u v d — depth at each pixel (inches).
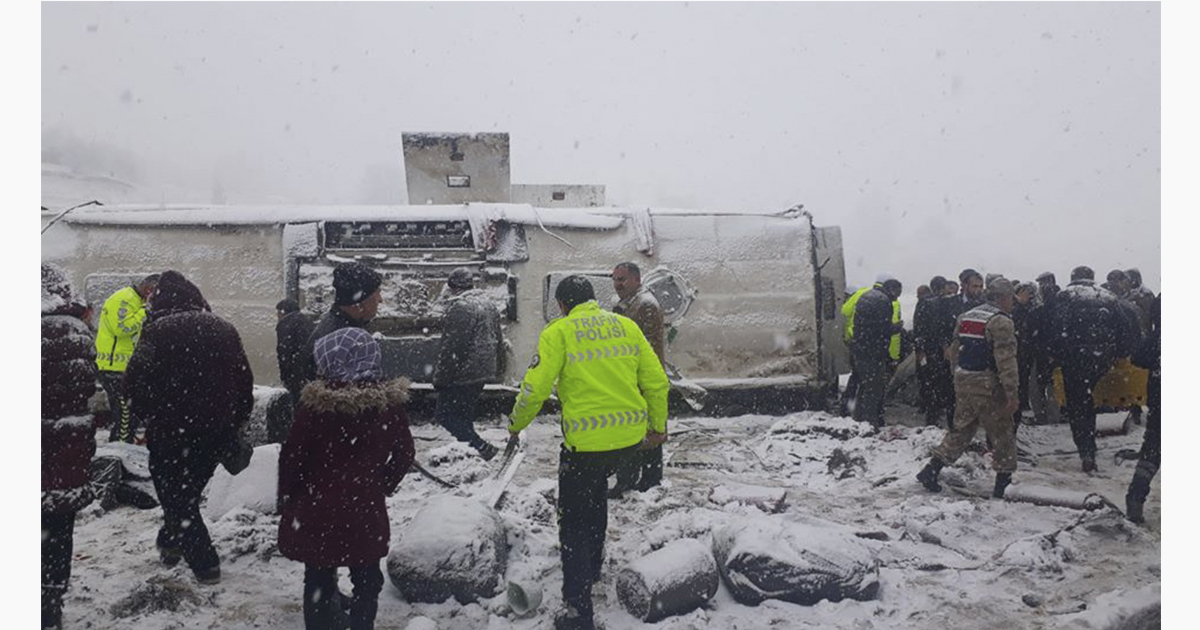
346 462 154.6
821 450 331.0
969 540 230.5
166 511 192.1
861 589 187.2
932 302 390.0
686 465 321.4
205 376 191.5
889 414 445.4
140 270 409.1
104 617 174.6
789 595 185.3
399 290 407.2
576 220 426.0
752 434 382.9
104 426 374.0
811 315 430.0
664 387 186.4
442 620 178.9
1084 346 309.9
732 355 424.2
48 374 152.9
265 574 203.2
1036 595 190.5
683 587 179.2
